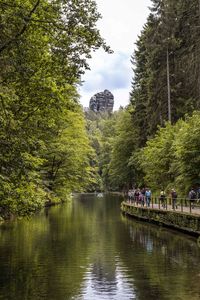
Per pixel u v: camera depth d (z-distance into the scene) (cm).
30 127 1703
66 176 5394
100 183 11700
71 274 1551
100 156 11806
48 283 1422
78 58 1427
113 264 1714
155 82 4725
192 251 2003
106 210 4784
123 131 6981
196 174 3167
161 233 2711
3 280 1467
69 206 5512
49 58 1480
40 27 1380
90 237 2488
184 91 4609
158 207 3519
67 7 1350
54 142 4825
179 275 1517
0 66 1221
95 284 1403
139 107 5425
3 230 2789
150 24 4828
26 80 1404
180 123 4075
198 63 4175
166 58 4694
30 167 1798
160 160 4019
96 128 15862
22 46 1280
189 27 4516
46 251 2003
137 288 1355
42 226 3041
